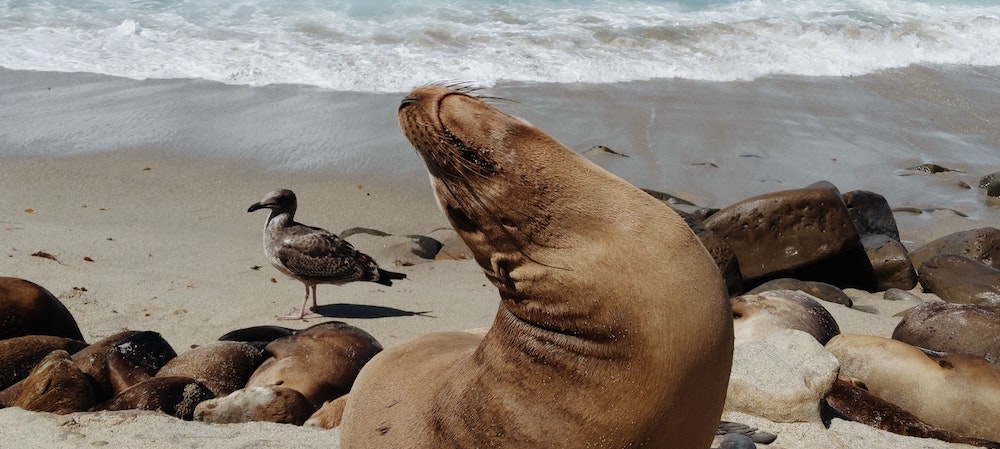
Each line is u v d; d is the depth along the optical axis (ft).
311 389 18.86
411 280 32.37
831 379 18.08
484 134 7.61
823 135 52.31
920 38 71.36
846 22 73.20
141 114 48.73
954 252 36.45
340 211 39.01
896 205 43.32
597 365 7.76
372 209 39.45
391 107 52.13
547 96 55.31
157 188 40.14
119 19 65.21
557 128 49.96
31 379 18.08
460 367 9.05
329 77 56.13
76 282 28.43
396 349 11.16
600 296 7.61
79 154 43.04
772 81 61.98
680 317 7.51
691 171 45.60
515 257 7.95
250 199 39.75
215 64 57.41
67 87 52.34
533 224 7.71
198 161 43.34
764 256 35.76
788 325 23.71
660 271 7.53
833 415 18.24
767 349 18.81
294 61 58.44
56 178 40.19
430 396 9.28
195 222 36.73
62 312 22.24
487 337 8.76
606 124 51.24
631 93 57.00
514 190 7.64
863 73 64.69
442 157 7.68
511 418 8.19
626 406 7.68
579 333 7.83
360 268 28.71
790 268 35.65
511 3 75.00
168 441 15.79
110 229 34.71
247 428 16.61
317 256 27.91
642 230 7.61
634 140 49.14
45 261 30.01
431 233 36.81
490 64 59.72
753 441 16.47
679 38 67.97
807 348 18.78
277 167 43.24
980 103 59.41
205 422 17.56
